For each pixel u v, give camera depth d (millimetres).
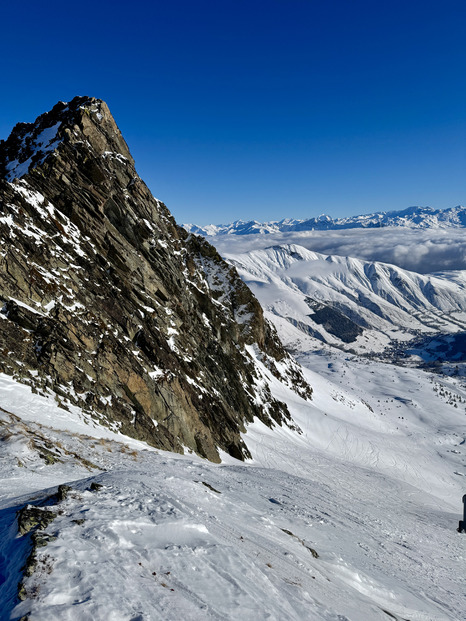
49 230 39844
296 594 10453
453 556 28359
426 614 15562
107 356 37031
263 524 17234
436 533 35469
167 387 42375
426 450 130250
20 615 6332
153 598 7699
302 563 13797
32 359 30891
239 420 61688
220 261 103688
